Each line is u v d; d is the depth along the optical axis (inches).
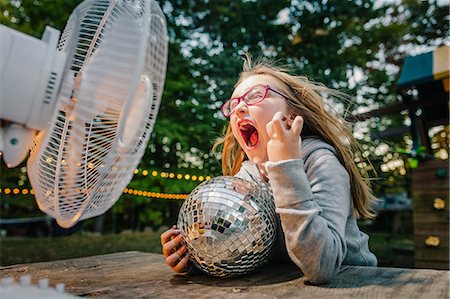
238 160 59.6
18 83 29.6
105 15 34.1
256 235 35.9
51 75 30.7
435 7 272.8
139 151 39.5
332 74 204.2
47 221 306.3
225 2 229.9
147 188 206.4
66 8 198.1
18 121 30.4
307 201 33.5
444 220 140.9
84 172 33.2
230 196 36.6
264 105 45.3
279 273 39.9
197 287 34.9
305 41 240.2
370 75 286.8
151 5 35.9
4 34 29.7
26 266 47.3
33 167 35.5
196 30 234.8
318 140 46.4
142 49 30.8
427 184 147.2
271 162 34.7
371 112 141.6
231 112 49.1
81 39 34.3
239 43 227.1
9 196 331.9
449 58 146.3
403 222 359.3
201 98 197.8
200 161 212.5
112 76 31.3
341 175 40.2
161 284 36.5
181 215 38.7
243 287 34.3
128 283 37.1
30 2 195.9
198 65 203.8
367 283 33.5
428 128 157.5
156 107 41.7
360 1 236.7
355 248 44.5
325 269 32.9
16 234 303.0
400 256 197.6
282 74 50.2
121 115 30.1
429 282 33.3
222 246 35.2
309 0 240.5
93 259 52.7
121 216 370.6
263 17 235.9
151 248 223.6
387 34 261.3
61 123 33.0
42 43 31.3
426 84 156.9
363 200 46.7
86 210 35.2
